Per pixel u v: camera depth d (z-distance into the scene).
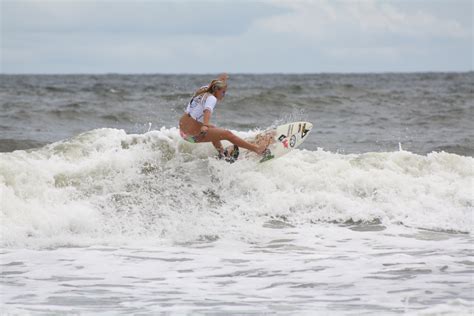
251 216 34.62
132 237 31.70
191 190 36.31
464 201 36.72
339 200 35.75
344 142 60.69
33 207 33.06
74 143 39.75
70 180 36.06
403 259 27.88
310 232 32.78
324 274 25.67
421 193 37.09
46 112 76.69
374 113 88.88
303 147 57.28
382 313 20.67
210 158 38.47
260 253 29.19
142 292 23.39
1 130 65.38
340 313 20.75
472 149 55.22
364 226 34.00
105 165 37.34
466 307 20.56
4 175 34.88
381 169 39.28
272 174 37.69
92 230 32.25
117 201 34.78
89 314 20.75
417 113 88.12
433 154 41.31
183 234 32.06
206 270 26.44
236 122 75.31
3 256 28.27
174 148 39.69
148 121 75.69
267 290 23.61
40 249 29.62
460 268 26.28
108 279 25.09
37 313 20.75
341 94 122.94
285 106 90.94
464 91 150.75
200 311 21.11
